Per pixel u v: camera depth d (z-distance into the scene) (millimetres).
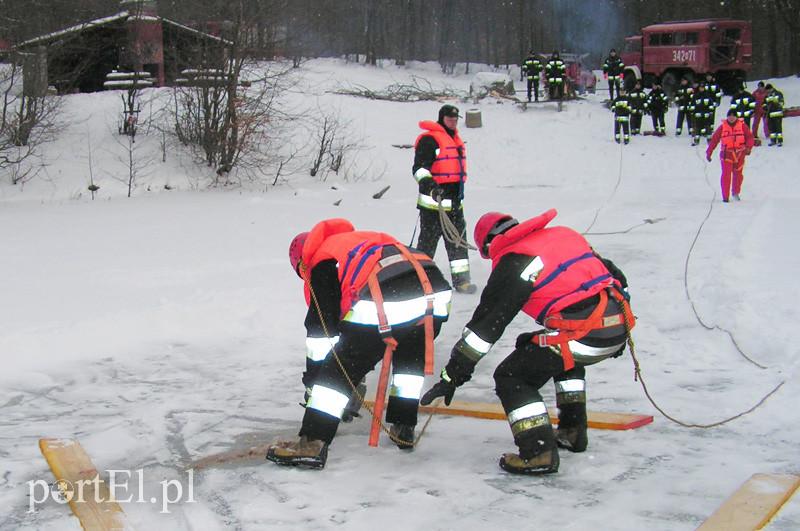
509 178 24422
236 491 4434
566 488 4383
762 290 8484
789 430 5160
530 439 4547
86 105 24188
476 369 6926
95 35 26172
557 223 15047
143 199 18859
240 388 6523
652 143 27203
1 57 21984
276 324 8328
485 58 67750
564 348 4512
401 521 4008
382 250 4828
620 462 4734
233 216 16234
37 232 14281
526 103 33188
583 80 40312
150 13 24391
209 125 21609
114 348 7562
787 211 16156
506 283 4473
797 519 3861
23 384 6613
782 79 41250
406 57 62219
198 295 9242
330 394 4730
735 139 17906
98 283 10016
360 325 4730
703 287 9055
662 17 56594
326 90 33312
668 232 13641
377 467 4762
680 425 5348
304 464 4715
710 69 32750
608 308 4547
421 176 9578
